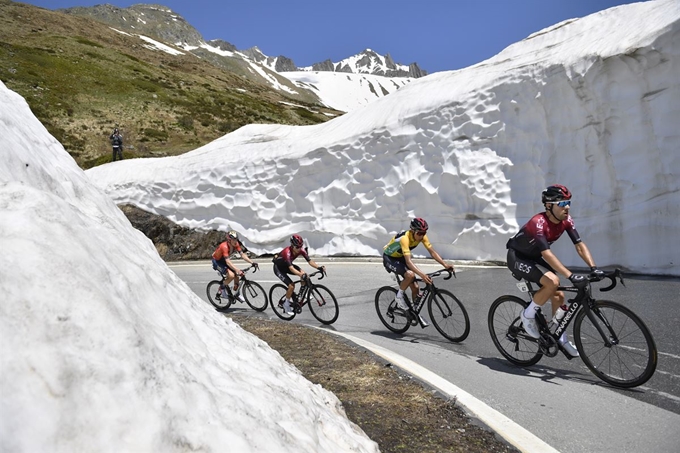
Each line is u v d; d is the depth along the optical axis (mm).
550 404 3639
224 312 9000
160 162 19391
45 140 3848
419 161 13117
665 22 8516
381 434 3090
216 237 17172
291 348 5543
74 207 2537
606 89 9406
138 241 3562
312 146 15523
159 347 1780
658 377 3969
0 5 67625
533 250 4316
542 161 10859
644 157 9039
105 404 1388
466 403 3574
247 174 16734
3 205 1669
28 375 1299
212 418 1653
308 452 1949
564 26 11664
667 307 6094
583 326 4258
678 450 2838
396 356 4973
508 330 4648
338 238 14641
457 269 11039
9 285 1409
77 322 1472
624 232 9242
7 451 1166
